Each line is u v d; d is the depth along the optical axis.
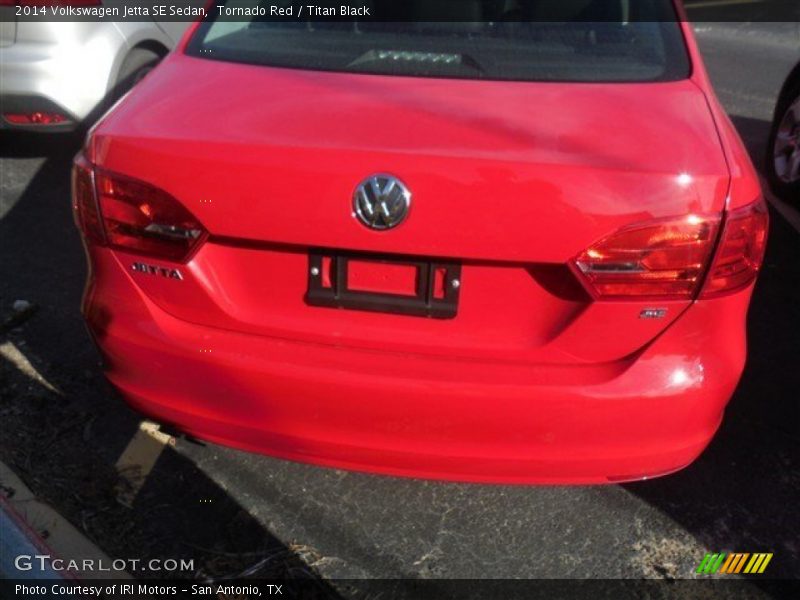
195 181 2.00
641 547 2.52
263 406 2.13
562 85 2.27
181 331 2.16
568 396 1.99
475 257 1.93
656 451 2.09
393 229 1.91
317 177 1.92
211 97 2.21
